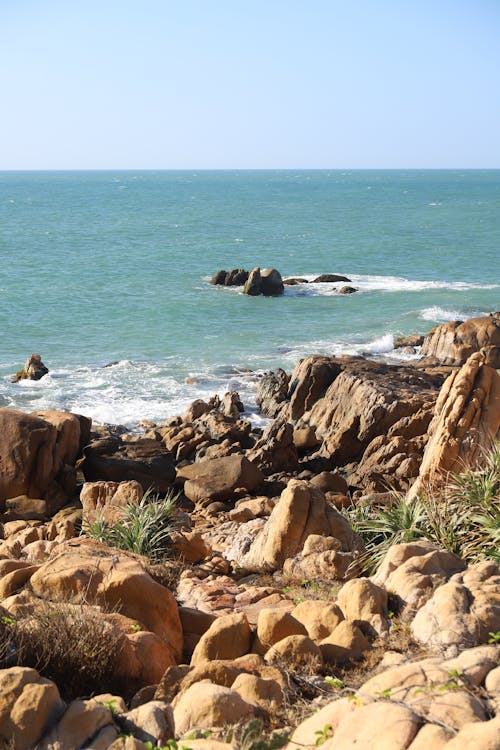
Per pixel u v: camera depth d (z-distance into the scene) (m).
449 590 7.69
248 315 51.88
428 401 25.98
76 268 70.44
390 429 25.27
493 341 37.34
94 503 19.08
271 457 25.47
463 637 7.17
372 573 10.85
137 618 8.27
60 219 127.44
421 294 58.19
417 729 5.34
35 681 6.05
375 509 16.06
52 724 5.86
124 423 32.09
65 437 22.95
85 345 44.31
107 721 5.92
